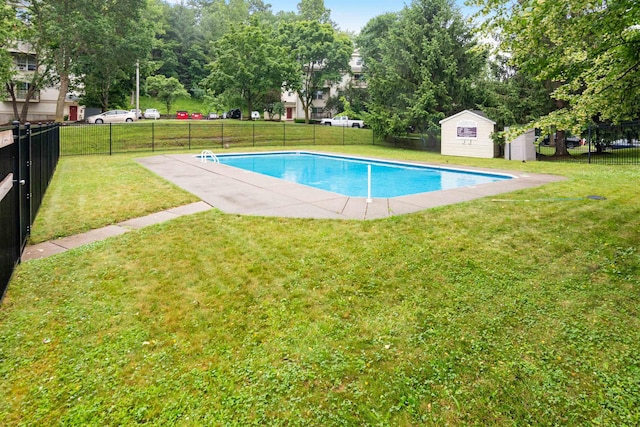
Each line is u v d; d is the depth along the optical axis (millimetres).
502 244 4609
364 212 6160
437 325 2961
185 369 2480
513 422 2045
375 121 23719
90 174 10211
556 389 2273
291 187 8383
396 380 2365
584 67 4590
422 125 22984
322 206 6578
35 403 2174
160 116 39094
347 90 38469
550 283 3600
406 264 4078
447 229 5219
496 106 19047
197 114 40438
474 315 3092
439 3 22344
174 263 4145
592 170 11445
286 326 2969
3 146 3439
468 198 7223
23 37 20688
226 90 30359
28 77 28750
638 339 2707
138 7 26531
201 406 2166
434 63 21844
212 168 11477
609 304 3186
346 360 2559
